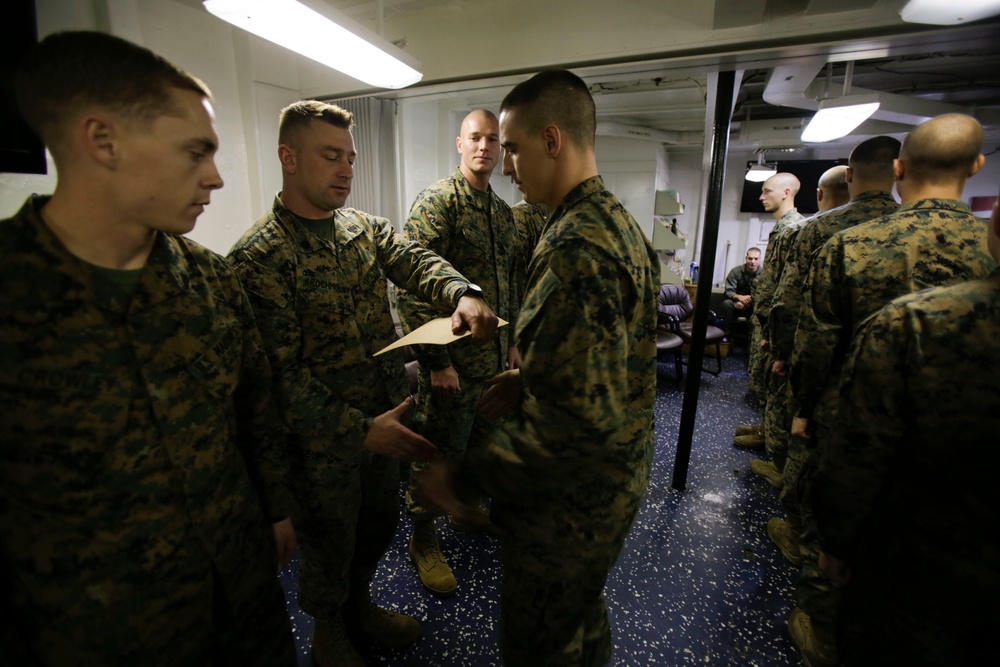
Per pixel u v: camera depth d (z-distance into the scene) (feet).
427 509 2.98
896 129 13.61
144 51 1.92
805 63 6.43
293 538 3.14
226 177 8.29
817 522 2.81
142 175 1.97
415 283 4.15
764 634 4.82
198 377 2.39
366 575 4.52
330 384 3.77
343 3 7.85
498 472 2.59
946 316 2.15
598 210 2.62
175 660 2.38
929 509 2.19
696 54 6.38
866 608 2.48
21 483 1.99
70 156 1.92
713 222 6.87
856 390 2.47
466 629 4.83
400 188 10.46
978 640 2.13
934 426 2.16
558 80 2.69
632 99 13.42
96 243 2.05
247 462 2.98
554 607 2.92
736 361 15.35
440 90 8.32
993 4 4.55
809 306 4.42
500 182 16.12
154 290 2.23
